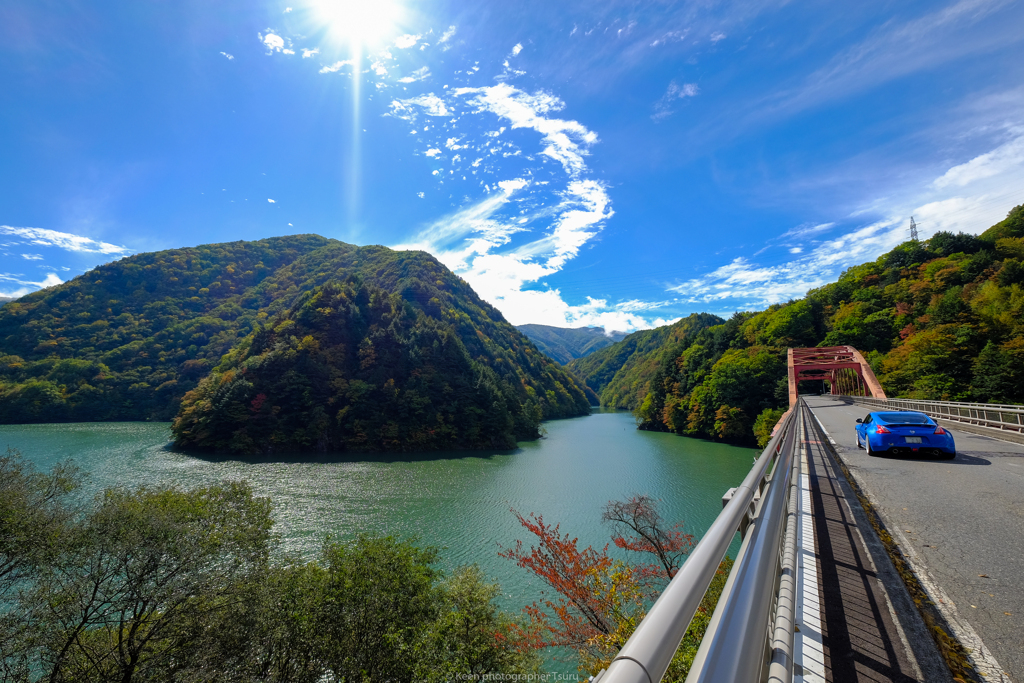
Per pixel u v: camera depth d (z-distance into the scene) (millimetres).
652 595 11234
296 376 71000
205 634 14328
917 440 9422
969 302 54406
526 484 39969
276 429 64438
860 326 73500
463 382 80250
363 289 101438
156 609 14703
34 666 13711
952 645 2371
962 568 3527
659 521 14195
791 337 82500
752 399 64438
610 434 81750
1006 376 36656
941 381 41688
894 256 89000
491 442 69125
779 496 2896
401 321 93750
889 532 4457
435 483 40969
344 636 14961
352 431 66938
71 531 14711
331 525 28000
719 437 68312
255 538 17203
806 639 2438
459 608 15289
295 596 15797
